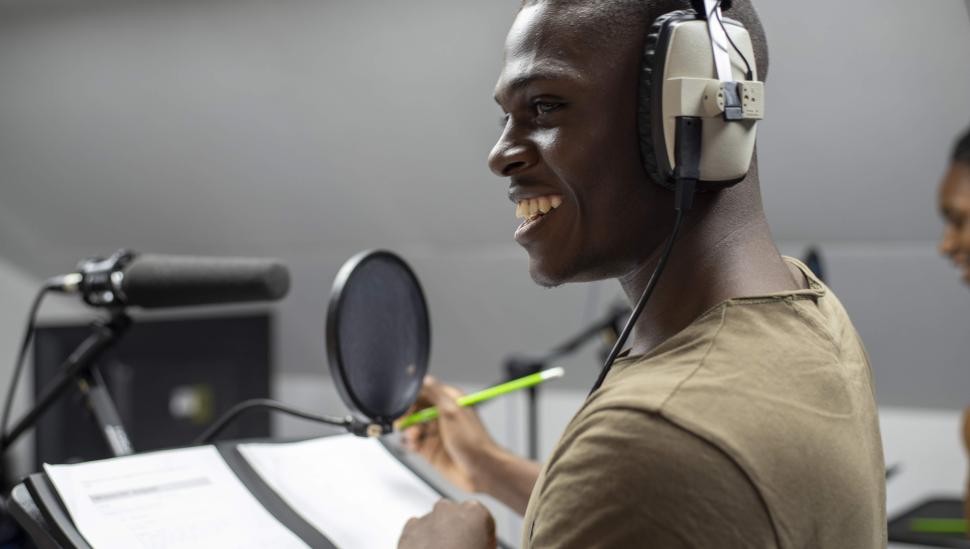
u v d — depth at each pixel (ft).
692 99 2.23
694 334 2.23
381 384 3.28
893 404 8.68
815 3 6.83
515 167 2.46
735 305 2.26
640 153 2.33
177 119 9.51
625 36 2.32
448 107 8.34
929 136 7.17
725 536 1.94
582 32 2.32
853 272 8.18
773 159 7.78
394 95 8.44
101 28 9.02
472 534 2.92
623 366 2.39
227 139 9.49
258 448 3.32
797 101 7.36
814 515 2.06
